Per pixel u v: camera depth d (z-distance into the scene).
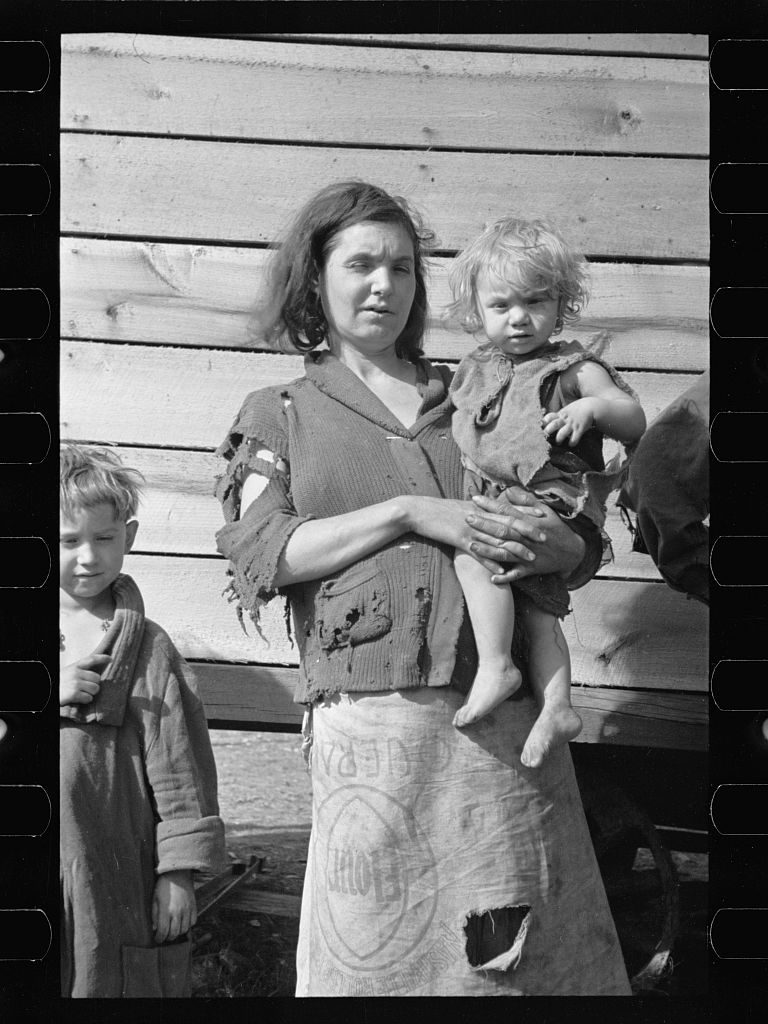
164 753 2.29
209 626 2.60
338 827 2.13
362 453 2.18
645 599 2.62
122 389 2.60
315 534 2.10
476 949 2.13
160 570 2.59
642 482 2.48
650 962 2.55
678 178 2.53
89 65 2.57
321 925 2.15
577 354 2.26
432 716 2.11
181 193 2.60
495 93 2.57
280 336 2.43
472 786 2.12
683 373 2.53
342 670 2.10
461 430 2.23
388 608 2.10
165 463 2.60
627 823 2.63
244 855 3.04
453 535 2.11
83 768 2.25
